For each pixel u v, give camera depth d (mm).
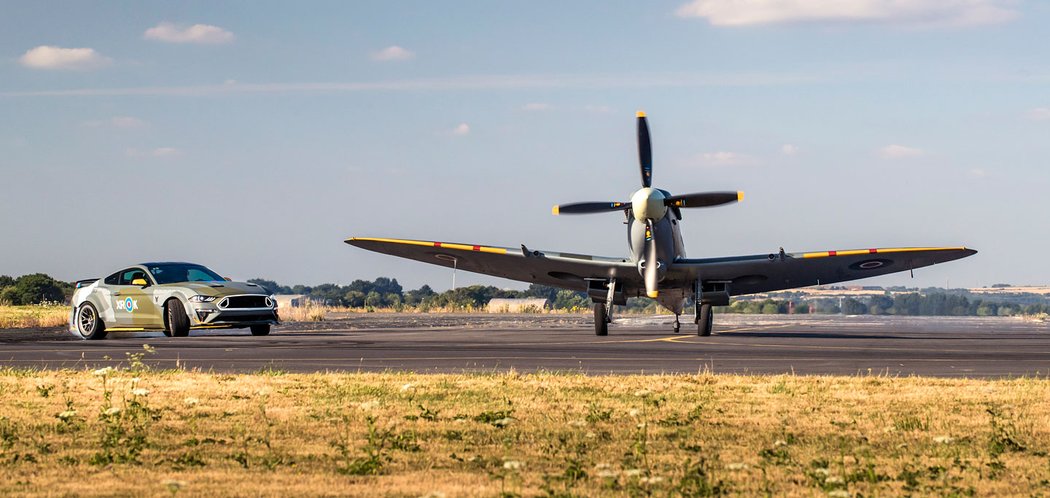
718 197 28641
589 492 7352
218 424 10305
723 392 12961
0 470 8031
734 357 19672
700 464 8047
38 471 8000
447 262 33062
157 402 11938
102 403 11844
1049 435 9781
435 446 9141
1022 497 7336
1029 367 17547
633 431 9914
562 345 23891
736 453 8875
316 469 8133
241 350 21609
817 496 7266
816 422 10492
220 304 26828
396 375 15062
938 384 13961
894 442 9406
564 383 13953
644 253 28781
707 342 25547
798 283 32719
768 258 28766
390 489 7441
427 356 19812
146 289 27344
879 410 11352
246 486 7516
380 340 26188
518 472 7926
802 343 25172
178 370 16078
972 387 13570
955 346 24000
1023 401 12078
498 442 9344
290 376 14898
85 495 7195
